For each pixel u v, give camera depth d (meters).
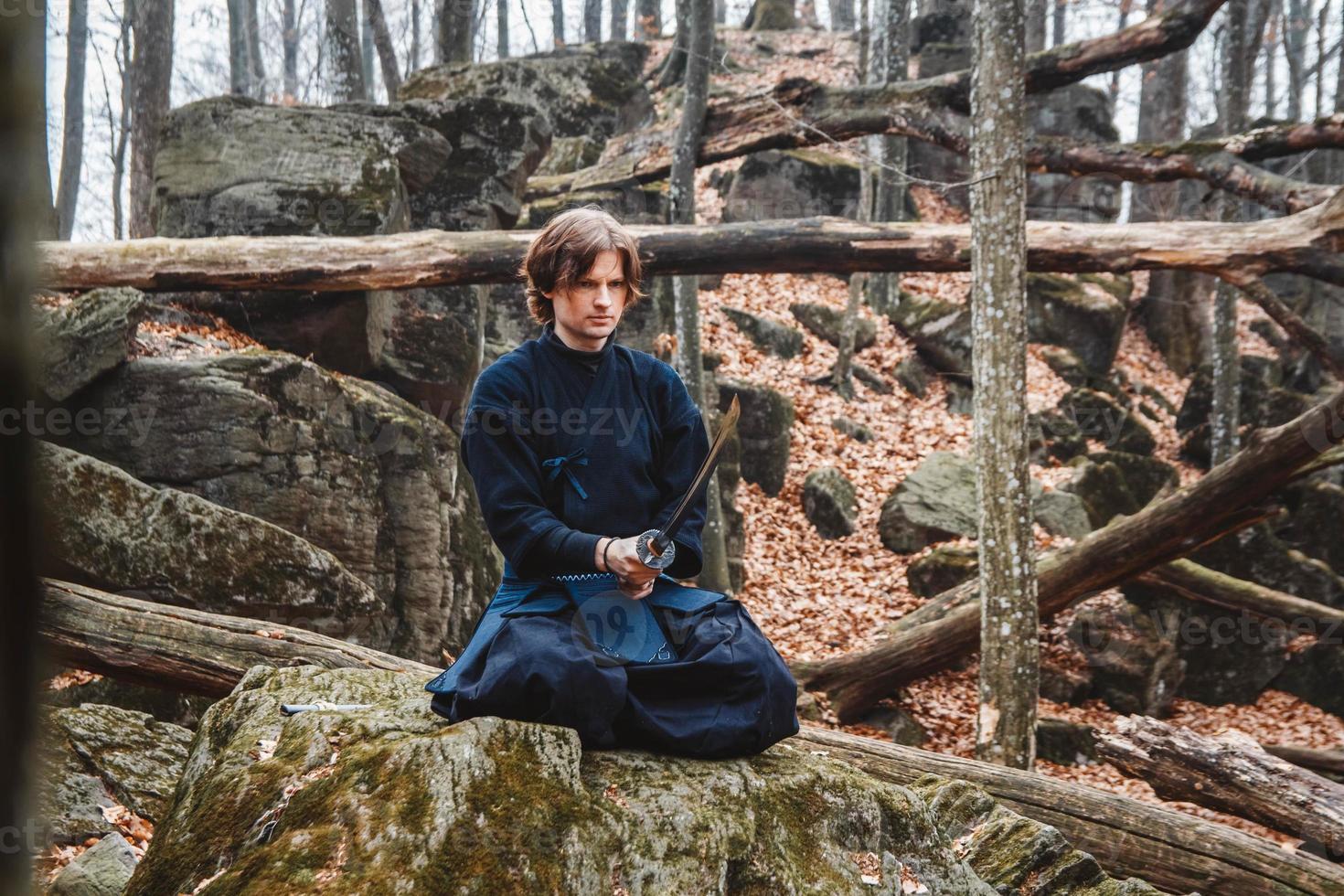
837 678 9.21
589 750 2.17
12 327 0.29
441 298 9.38
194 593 6.04
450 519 8.16
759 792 2.16
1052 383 15.27
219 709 2.52
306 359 8.07
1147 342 18.03
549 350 2.38
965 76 9.66
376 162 8.93
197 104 8.95
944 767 4.55
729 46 23.30
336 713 2.27
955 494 12.05
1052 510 12.13
